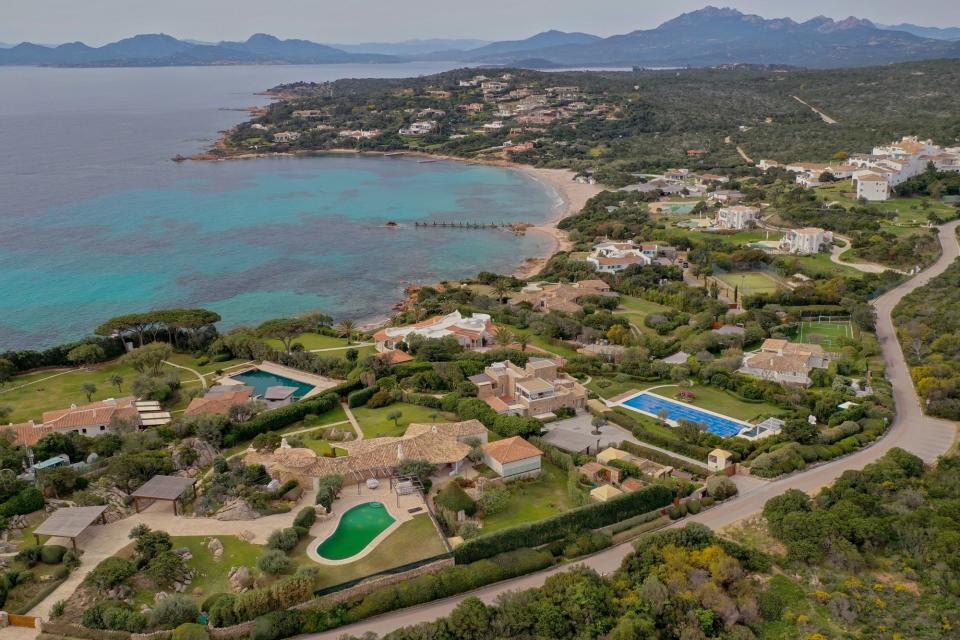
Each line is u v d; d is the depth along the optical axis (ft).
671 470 343.67
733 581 256.32
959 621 235.81
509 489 325.83
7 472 295.89
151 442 357.41
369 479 324.80
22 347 547.90
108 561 252.62
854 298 570.05
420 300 643.86
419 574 263.70
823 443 358.84
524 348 510.99
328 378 469.57
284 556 260.62
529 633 236.63
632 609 241.96
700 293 614.34
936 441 362.74
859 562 263.90
